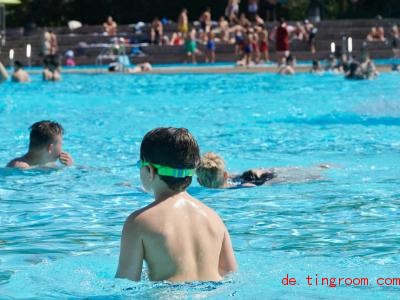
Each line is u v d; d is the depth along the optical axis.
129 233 5.71
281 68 38.50
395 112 21.64
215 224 5.84
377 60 50.72
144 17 67.56
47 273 6.57
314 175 11.46
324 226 8.43
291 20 64.81
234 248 7.43
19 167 12.06
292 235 8.01
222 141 16.36
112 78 38.03
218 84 33.66
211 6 67.44
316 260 6.91
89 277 6.41
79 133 17.80
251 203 9.74
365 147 15.20
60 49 53.75
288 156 14.14
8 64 53.22
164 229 5.65
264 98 26.70
